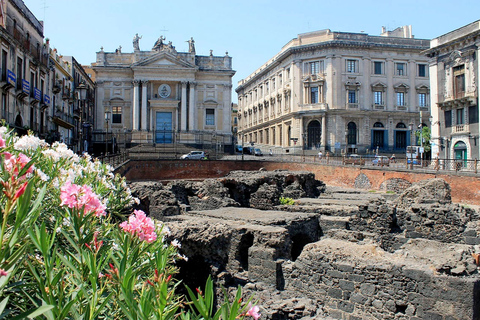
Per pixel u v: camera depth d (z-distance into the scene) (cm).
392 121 7112
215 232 1316
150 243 596
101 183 960
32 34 4203
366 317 1008
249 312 445
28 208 423
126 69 6700
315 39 7162
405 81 7188
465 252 1071
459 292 916
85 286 467
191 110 6688
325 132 6906
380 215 1775
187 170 4594
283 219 1683
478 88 4391
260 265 1240
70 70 5966
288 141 7612
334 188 3759
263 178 2842
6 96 3509
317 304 1055
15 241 393
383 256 1075
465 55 4541
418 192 2222
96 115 6688
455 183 3209
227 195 2408
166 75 6662
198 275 1326
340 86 6931
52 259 439
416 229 1720
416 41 7262
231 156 6219
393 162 4450
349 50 6988
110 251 524
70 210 571
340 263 1062
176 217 1745
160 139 6656
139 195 2055
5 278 368
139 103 6644
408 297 969
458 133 4628
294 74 7288
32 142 730
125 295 438
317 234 1888
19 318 356
